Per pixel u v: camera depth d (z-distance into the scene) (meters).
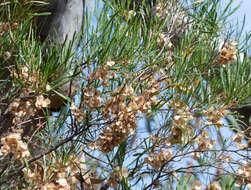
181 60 1.28
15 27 1.24
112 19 1.24
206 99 1.30
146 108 1.25
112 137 1.25
